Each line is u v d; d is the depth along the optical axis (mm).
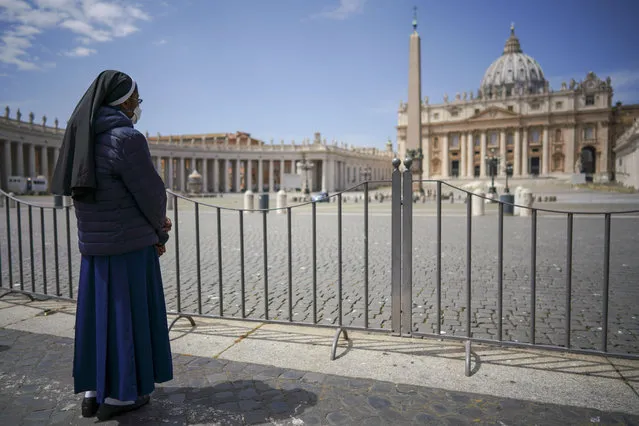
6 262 8414
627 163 63844
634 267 7602
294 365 3398
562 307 5234
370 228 15141
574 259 8453
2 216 20000
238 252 9758
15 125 51906
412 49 37344
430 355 3598
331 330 4277
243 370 3311
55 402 2857
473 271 7387
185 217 21406
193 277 7133
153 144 73250
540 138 101062
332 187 92625
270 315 5008
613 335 4250
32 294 5332
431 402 2797
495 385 3039
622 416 2625
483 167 103875
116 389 2590
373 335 4105
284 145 92812
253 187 104250
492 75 136000
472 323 4660
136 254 2656
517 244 10625
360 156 109625
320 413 2668
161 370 2785
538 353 3645
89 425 2588
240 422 2586
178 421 2609
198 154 82500
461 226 15438
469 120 105000
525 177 91688
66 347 3773
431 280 6723
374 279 6855
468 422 2549
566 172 97875
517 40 140500
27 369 3336
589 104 97562
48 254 9273
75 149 2523
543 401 2809
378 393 2924
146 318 2682
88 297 2666
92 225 2551
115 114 2582
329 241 11555
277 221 18609
